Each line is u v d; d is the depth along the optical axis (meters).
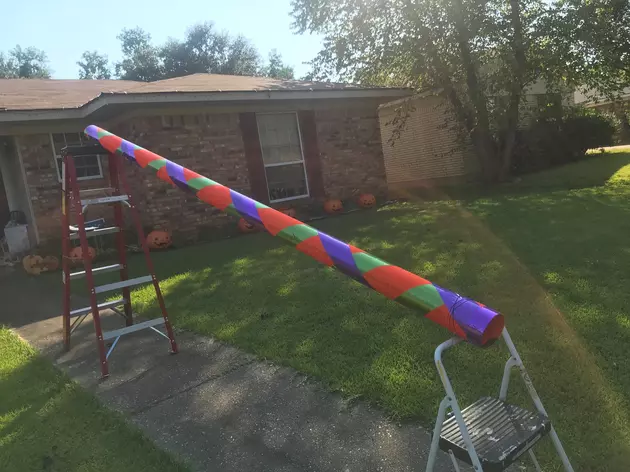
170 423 2.80
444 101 14.00
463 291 4.40
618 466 2.06
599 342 3.15
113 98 7.93
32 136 9.45
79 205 3.61
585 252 5.16
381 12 12.02
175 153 9.39
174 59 37.75
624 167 12.66
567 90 14.66
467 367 3.02
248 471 2.32
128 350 3.99
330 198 11.39
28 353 4.12
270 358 3.50
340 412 2.73
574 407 2.49
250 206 2.04
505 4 11.82
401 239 6.86
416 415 2.58
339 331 3.80
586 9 11.31
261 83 11.12
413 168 16.88
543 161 14.88
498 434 1.68
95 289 3.59
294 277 5.44
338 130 11.55
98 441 2.64
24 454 2.55
